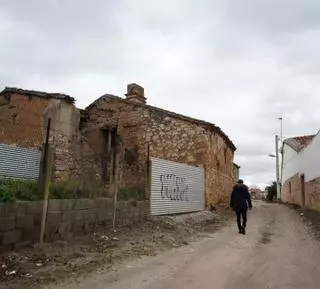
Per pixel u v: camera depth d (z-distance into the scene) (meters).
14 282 6.13
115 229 11.18
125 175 14.38
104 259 7.99
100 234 10.30
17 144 15.51
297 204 28.55
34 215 8.20
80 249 8.62
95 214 10.48
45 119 16.31
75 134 17.22
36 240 8.23
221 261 8.18
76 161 14.78
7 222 7.45
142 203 13.05
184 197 16.06
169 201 14.92
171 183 15.19
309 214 19.28
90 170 13.71
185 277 6.77
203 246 10.01
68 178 12.93
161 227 12.50
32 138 15.93
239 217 12.63
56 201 8.94
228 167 24.45
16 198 8.05
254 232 12.95
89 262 7.65
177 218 14.39
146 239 10.52
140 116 19.09
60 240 8.92
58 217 8.98
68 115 17.00
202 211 17.38
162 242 10.31
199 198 17.45
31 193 8.55
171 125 18.59
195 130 18.25
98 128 19.61
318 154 20.42
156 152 18.56
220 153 21.36
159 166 14.52
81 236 9.73
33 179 10.18
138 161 15.34
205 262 8.05
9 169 10.59
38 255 7.64
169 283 6.36
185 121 18.38
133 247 9.41
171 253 8.98
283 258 8.64
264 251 9.46
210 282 6.47
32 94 16.47
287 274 7.17
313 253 9.27
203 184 17.92
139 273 7.00
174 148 18.41
